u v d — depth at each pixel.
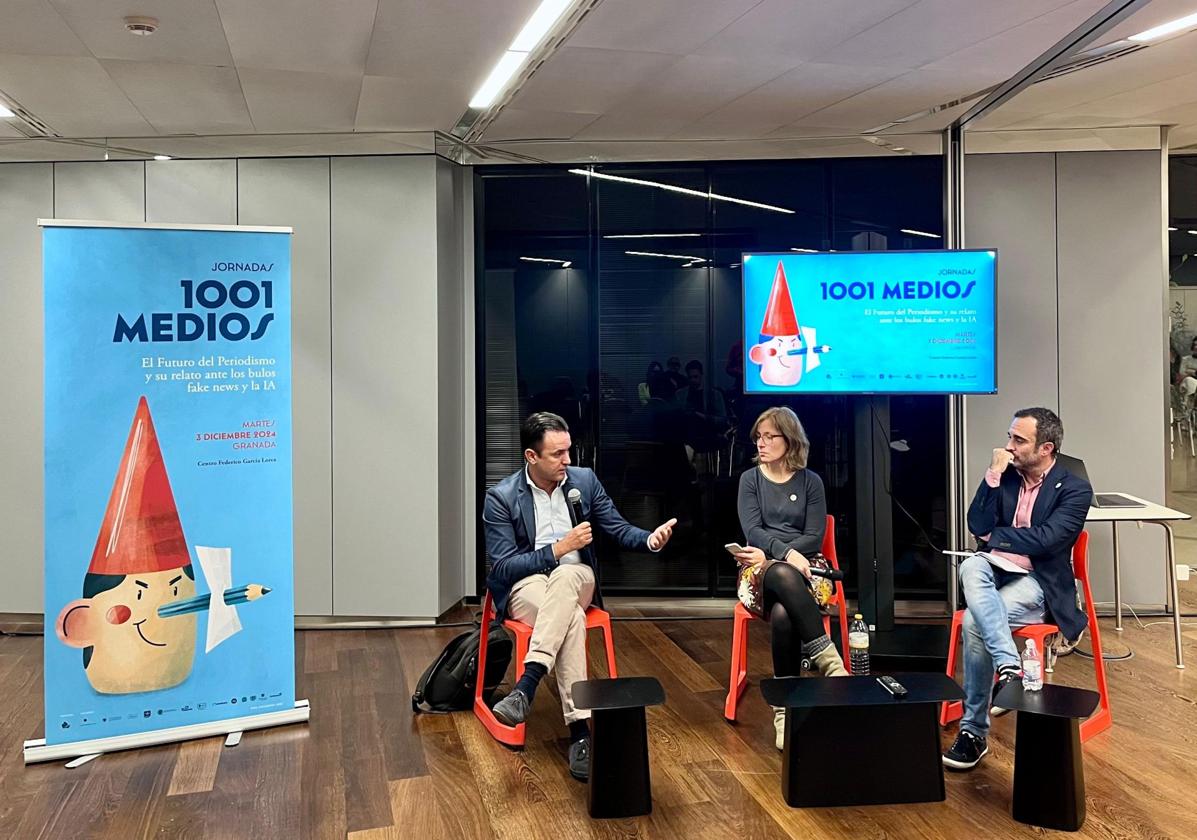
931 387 4.58
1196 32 3.71
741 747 3.46
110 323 3.39
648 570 5.67
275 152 5.17
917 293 4.57
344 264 5.22
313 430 5.25
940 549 5.46
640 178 5.53
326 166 5.21
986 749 3.31
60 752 3.36
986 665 3.32
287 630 3.71
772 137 5.31
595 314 5.60
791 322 4.64
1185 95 4.62
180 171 5.19
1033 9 3.44
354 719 3.78
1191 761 3.27
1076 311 5.29
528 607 3.54
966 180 5.25
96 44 3.67
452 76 4.16
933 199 5.37
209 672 3.58
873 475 4.63
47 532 3.35
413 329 5.23
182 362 3.49
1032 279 5.29
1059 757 2.78
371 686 4.21
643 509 5.65
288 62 3.93
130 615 3.46
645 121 5.00
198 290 3.50
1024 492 3.70
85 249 3.35
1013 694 2.89
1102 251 5.27
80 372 3.36
